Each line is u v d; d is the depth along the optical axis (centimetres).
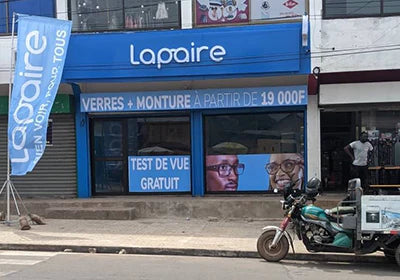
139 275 683
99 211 1145
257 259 815
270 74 1119
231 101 1166
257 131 1219
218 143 1234
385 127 1179
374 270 737
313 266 762
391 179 1133
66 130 1265
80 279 655
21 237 945
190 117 1233
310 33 1109
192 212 1155
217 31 1126
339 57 1103
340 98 1119
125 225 1077
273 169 1210
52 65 1079
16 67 1050
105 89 1228
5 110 1262
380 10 1102
